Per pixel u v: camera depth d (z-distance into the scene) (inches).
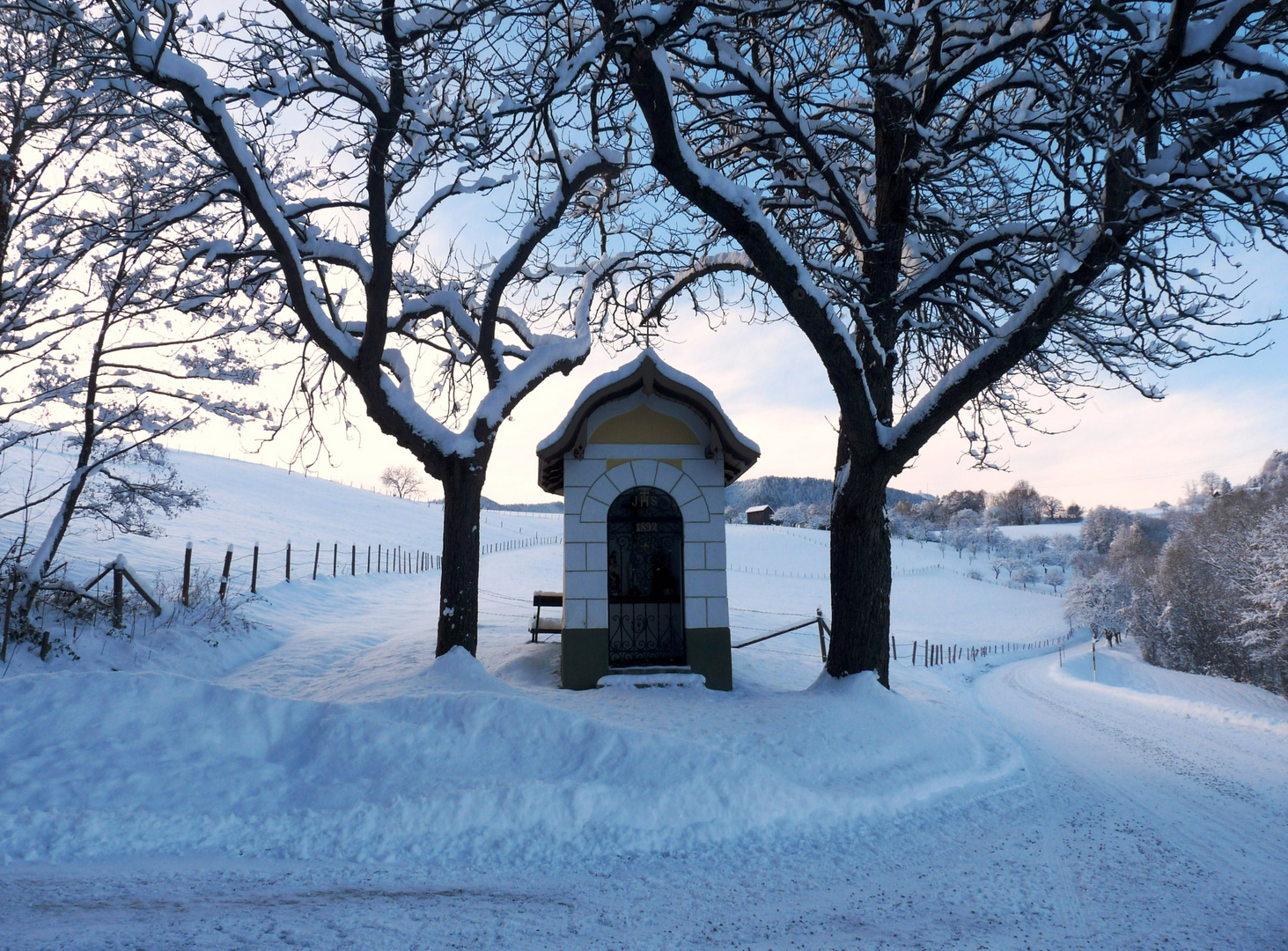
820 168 380.2
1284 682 1378.0
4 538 711.7
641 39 289.0
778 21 349.4
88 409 512.4
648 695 396.5
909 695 522.6
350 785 232.5
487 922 163.3
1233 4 263.1
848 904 181.9
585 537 455.5
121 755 235.3
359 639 669.3
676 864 207.2
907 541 4591.5
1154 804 298.7
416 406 438.0
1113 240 296.5
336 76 340.5
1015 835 246.7
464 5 298.0
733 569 2593.5
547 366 474.6
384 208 378.0
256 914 160.7
